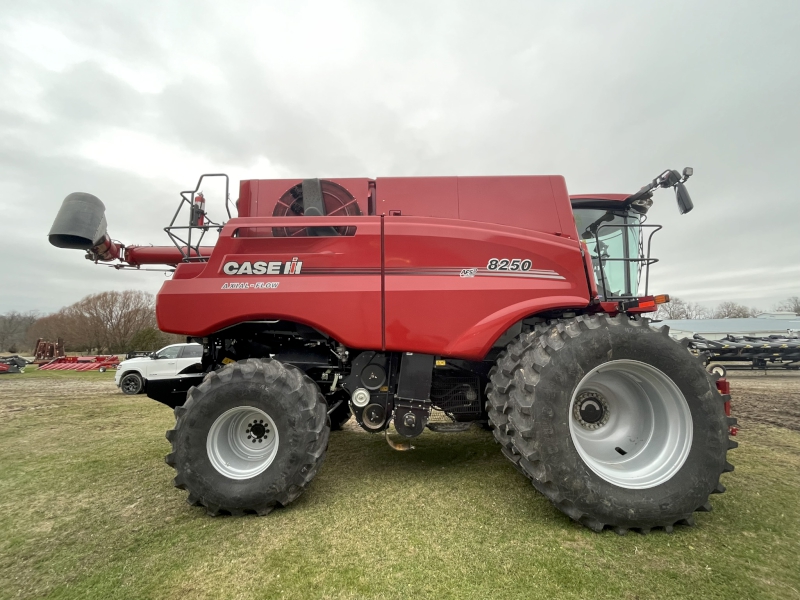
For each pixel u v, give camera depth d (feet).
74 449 13.74
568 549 6.84
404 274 9.42
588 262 10.00
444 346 9.27
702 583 5.90
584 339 8.14
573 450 7.68
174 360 33.96
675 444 8.08
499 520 7.88
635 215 12.34
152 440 15.01
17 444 14.51
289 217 9.70
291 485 8.32
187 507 8.85
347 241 9.53
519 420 7.92
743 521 7.75
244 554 6.83
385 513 8.23
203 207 10.94
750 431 14.89
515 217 10.28
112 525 8.02
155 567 6.52
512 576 6.10
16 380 48.62
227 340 11.22
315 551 6.86
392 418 10.10
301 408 8.55
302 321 9.31
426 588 5.85
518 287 9.37
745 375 38.83
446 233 9.53
